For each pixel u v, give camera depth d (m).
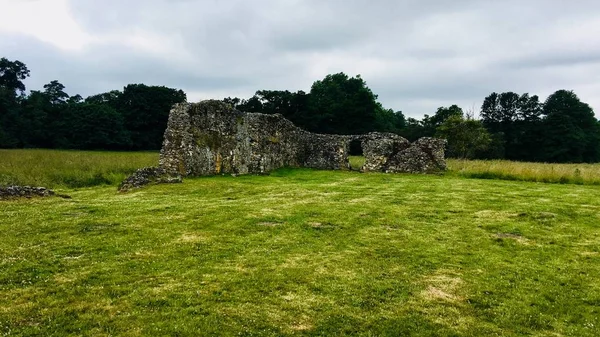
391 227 13.05
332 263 9.73
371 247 10.99
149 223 12.62
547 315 7.70
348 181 25.05
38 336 6.32
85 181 23.25
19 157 33.59
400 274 9.25
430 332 6.97
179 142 23.28
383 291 8.36
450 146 55.94
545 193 19.95
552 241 11.91
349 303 7.80
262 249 10.53
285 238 11.52
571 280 9.22
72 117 74.56
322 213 14.55
